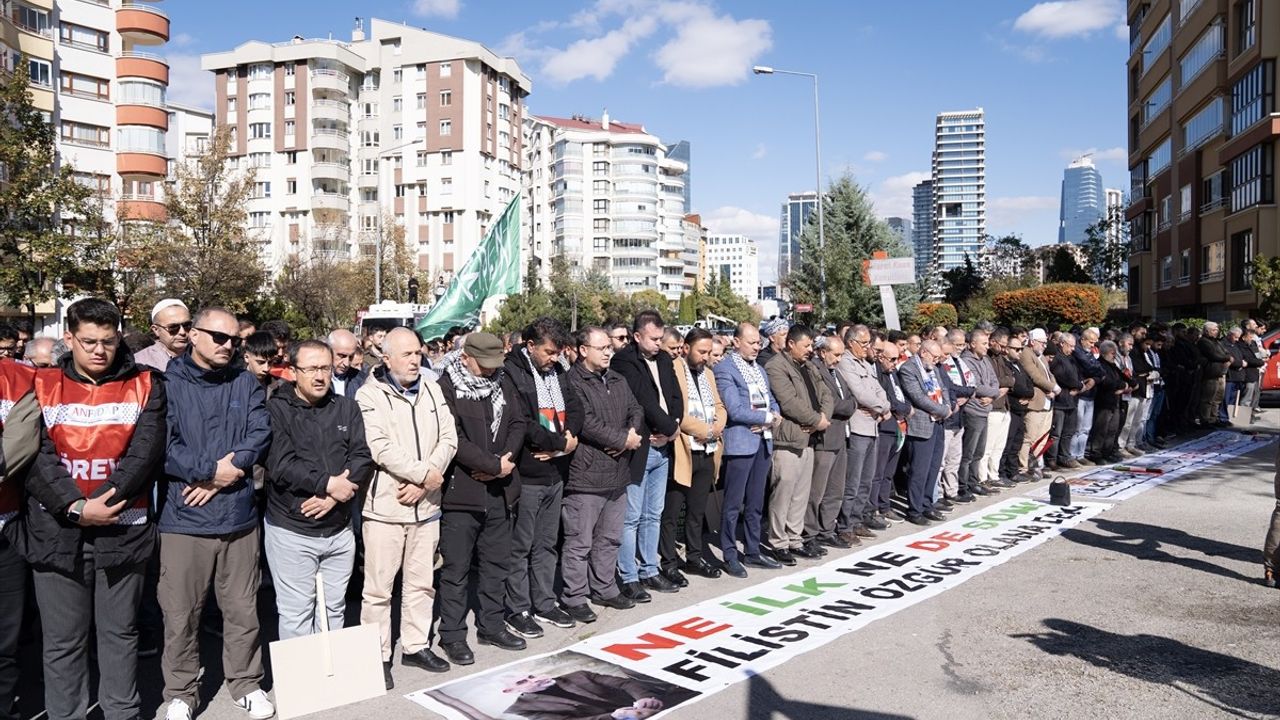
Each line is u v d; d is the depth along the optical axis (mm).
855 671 5062
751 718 4473
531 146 109562
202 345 4492
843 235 32719
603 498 6234
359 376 6988
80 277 23797
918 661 5203
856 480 8148
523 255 93062
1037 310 35750
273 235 69312
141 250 26906
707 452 6953
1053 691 4742
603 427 6098
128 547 4207
